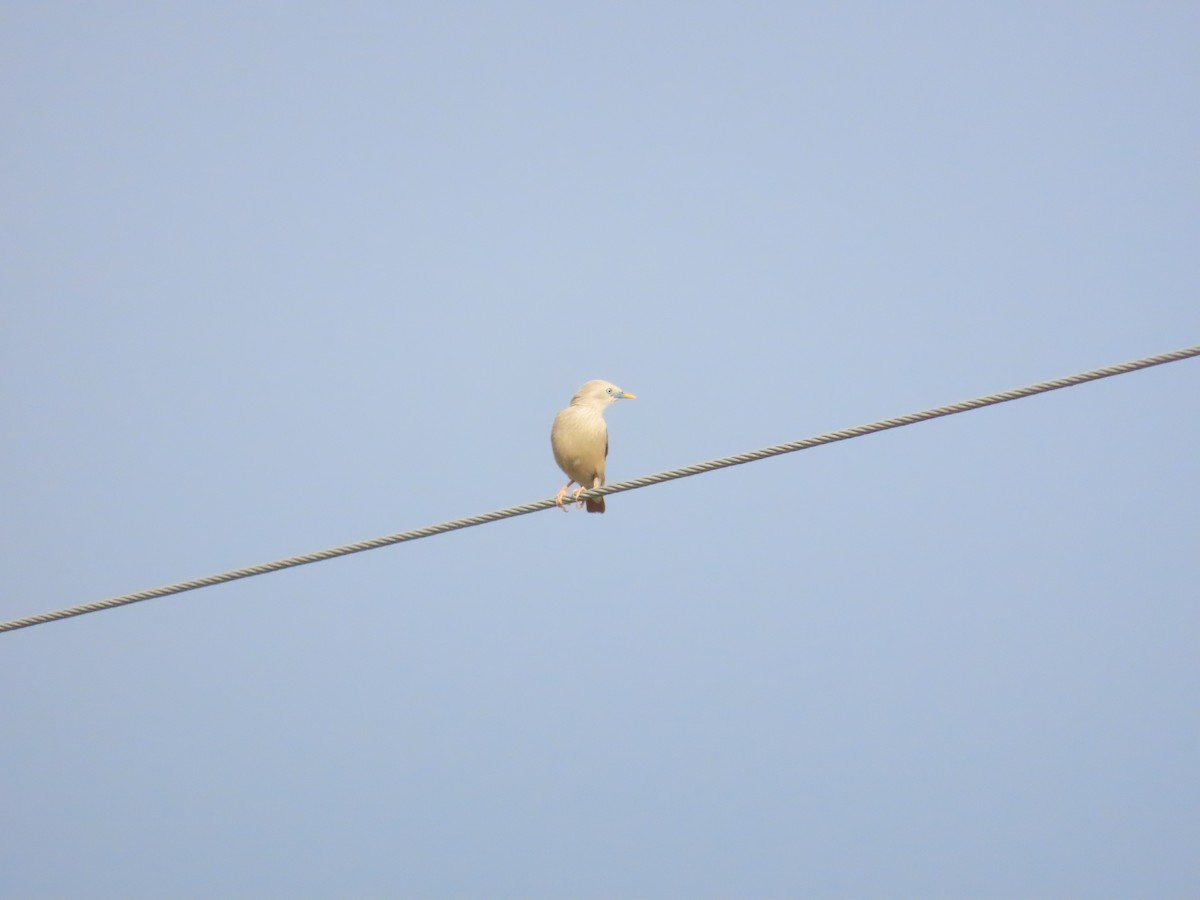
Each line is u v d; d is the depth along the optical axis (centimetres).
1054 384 1278
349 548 1450
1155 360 1252
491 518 1438
